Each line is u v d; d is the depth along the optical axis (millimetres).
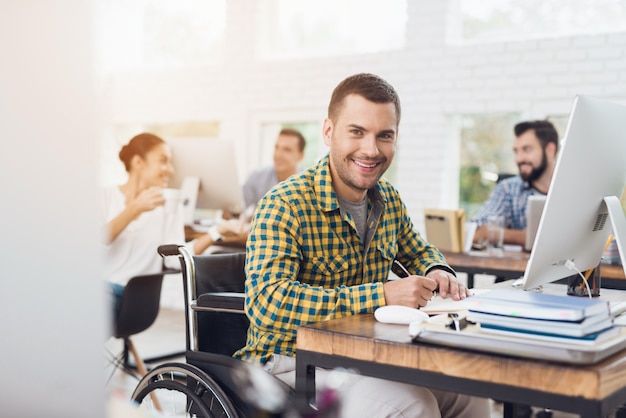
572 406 981
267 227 1595
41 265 249
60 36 244
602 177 1471
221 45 6285
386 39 5641
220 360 1561
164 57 6523
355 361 1207
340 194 1746
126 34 6527
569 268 1534
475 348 1097
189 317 1702
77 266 252
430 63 5305
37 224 247
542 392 1008
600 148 1420
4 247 245
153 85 6402
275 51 6086
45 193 247
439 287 1648
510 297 1184
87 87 251
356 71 5578
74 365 253
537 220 3160
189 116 6266
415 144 5387
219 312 1750
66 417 255
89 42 250
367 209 1820
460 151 5363
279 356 1650
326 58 5688
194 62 6406
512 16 5164
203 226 4363
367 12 5703
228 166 4117
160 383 1587
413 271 1967
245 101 6023
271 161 6012
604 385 980
